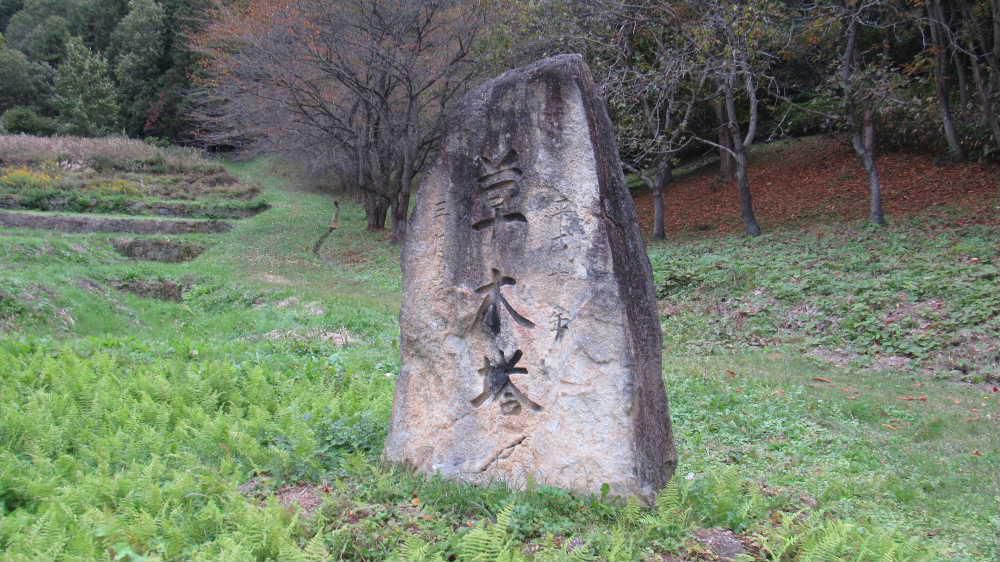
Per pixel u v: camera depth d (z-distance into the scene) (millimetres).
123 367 10625
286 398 9109
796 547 5102
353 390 9320
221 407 8633
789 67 27359
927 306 14148
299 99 29562
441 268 6391
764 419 9812
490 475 6031
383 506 5488
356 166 35906
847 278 16172
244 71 29422
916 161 25828
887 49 23812
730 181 30141
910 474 7895
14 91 52531
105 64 51938
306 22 26219
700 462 7629
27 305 16375
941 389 11391
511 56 23328
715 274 17891
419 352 6445
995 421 9742
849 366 12812
